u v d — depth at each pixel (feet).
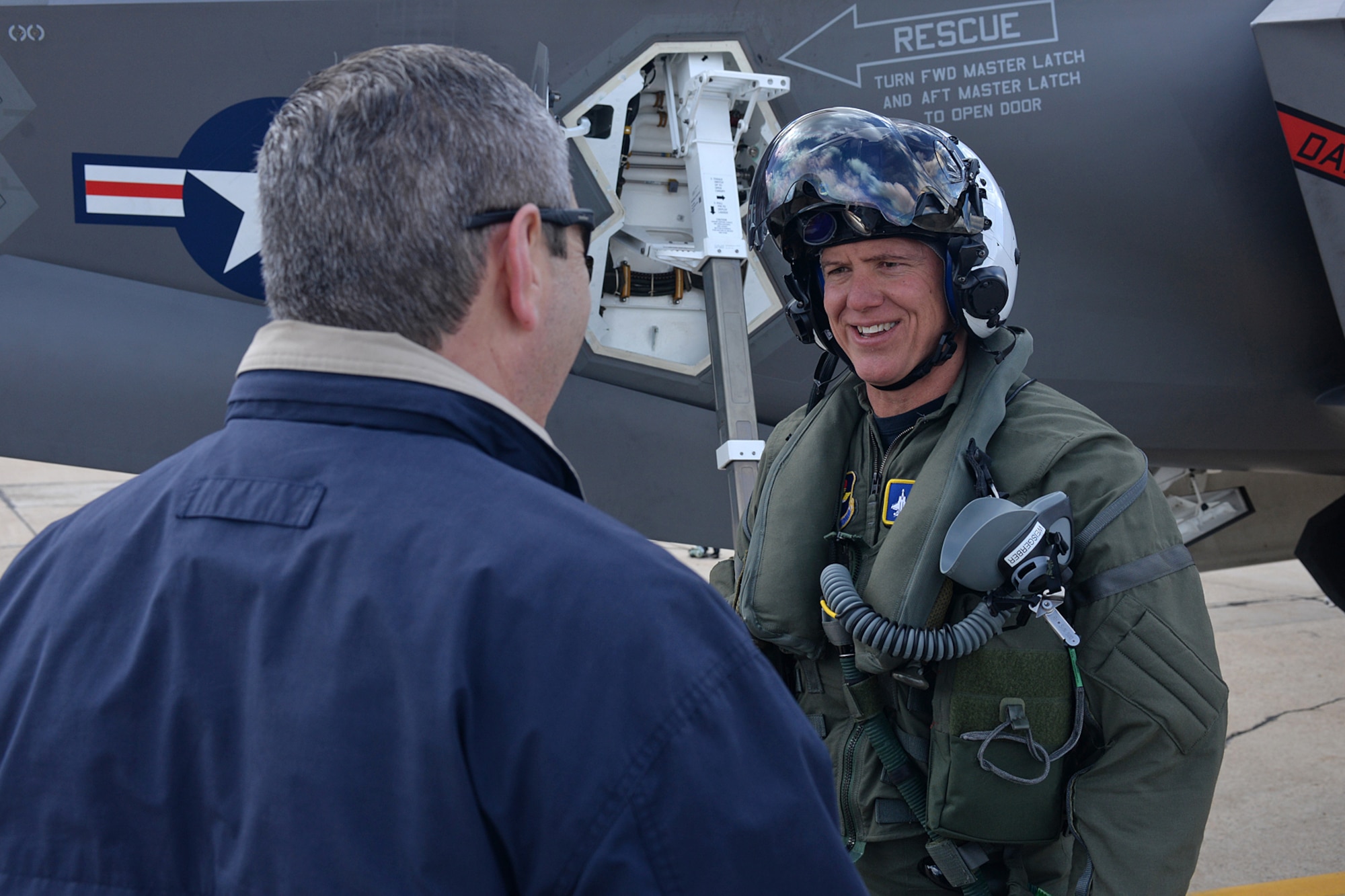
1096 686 3.30
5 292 6.54
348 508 1.71
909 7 6.97
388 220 1.79
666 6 6.66
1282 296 7.43
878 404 4.06
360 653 1.59
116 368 6.57
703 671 1.62
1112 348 7.43
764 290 7.12
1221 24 7.18
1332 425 7.90
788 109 6.86
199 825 1.67
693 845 1.53
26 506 25.84
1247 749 10.48
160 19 6.43
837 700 3.94
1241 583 18.53
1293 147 6.93
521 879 1.56
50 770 1.74
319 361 1.84
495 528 1.66
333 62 6.55
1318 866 8.03
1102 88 7.13
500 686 1.55
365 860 1.52
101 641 1.80
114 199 6.59
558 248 2.05
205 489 1.84
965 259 3.64
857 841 3.73
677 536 7.33
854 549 3.95
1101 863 3.16
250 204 6.66
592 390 7.22
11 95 6.41
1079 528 3.36
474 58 1.95
